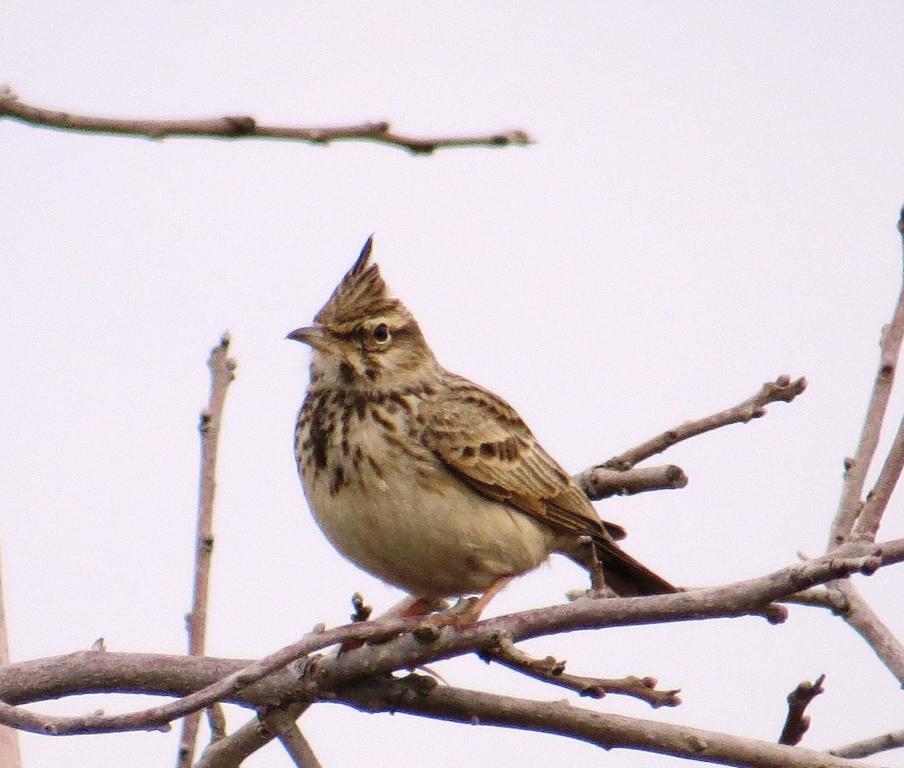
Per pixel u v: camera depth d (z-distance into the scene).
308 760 11.19
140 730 8.81
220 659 10.89
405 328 13.69
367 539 12.80
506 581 13.10
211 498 12.03
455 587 13.26
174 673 10.80
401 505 12.67
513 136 8.54
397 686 10.91
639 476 14.17
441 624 12.13
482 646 10.35
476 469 13.00
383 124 8.38
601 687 10.29
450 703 10.92
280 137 8.21
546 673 10.29
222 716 11.48
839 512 11.86
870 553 9.78
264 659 9.11
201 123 8.04
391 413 12.98
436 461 12.93
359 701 10.94
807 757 10.66
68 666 10.73
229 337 12.55
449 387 13.59
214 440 12.16
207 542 11.86
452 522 12.79
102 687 10.73
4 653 11.23
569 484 13.71
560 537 13.80
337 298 13.80
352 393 13.11
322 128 8.27
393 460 12.73
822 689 10.61
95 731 8.81
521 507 13.31
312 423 13.08
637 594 14.34
